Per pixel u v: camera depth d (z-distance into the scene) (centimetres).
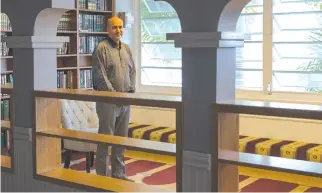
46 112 360
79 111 508
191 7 274
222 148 274
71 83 625
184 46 276
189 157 280
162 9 648
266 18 568
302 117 242
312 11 538
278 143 520
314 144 515
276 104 261
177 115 284
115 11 657
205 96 272
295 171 248
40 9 345
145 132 584
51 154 364
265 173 506
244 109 259
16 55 363
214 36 263
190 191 282
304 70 549
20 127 363
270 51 569
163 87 653
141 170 520
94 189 322
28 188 362
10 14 363
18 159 366
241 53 592
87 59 650
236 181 289
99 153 441
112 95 316
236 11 271
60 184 340
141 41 672
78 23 617
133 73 469
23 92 360
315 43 539
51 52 366
